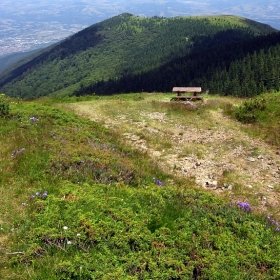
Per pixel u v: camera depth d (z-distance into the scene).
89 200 6.27
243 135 13.51
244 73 103.75
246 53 130.25
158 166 10.41
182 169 10.48
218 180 9.55
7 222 5.75
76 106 21.11
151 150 12.39
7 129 11.23
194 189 8.10
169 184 8.82
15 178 7.52
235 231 5.72
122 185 7.44
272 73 91.62
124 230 5.38
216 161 11.03
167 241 5.20
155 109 19.25
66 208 6.08
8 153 8.84
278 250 5.26
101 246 5.02
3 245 5.13
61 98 28.81
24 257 4.75
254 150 11.76
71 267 4.47
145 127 15.60
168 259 4.81
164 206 6.43
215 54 147.75
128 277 4.30
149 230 5.46
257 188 8.95
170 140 13.52
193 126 15.39
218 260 4.84
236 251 5.12
